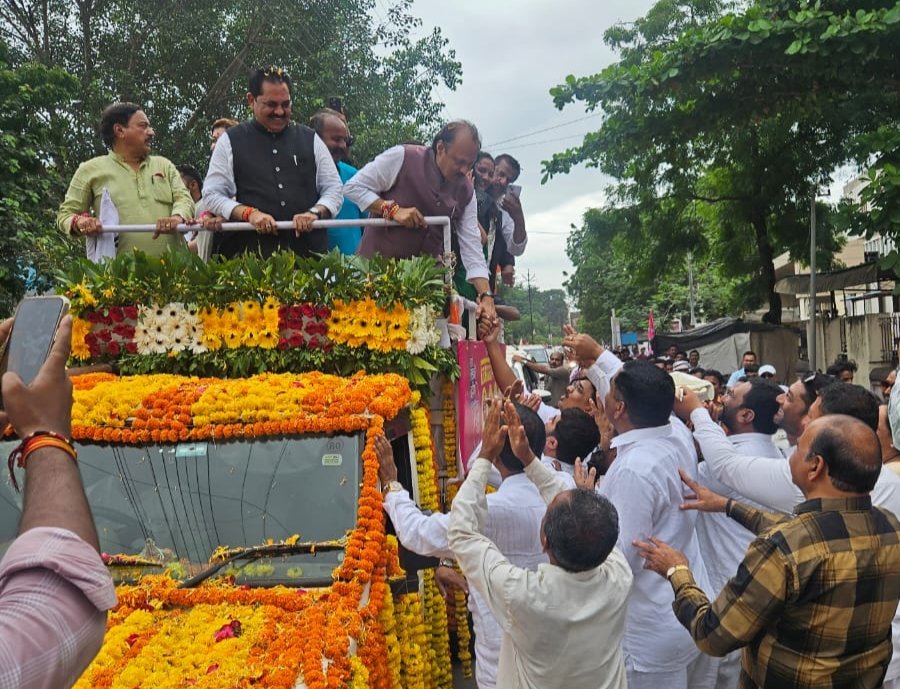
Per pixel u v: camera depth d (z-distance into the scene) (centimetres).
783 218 2442
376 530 367
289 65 2092
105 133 626
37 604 138
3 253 1155
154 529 382
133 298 490
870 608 295
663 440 413
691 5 2484
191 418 410
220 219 548
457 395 527
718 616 305
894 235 1255
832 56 1235
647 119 1597
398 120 2261
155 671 301
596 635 300
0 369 175
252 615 334
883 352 2156
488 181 859
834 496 304
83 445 407
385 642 368
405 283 477
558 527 298
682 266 2766
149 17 2008
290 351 483
